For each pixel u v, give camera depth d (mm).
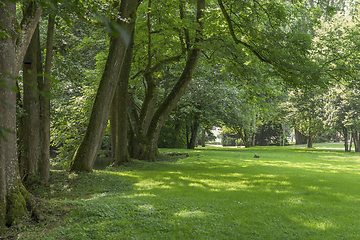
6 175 6906
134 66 20938
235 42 16641
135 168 16234
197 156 24203
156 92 21922
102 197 9531
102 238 5996
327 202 8750
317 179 12820
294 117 37281
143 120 20078
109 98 13547
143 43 19016
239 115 31375
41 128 11914
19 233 6355
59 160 20812
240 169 16109
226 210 7891
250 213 7609
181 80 19094
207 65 21516
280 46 15406
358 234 6180
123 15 13234
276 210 7871
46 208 7270
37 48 12234
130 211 7582
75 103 20156
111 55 13312
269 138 64500
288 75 15250
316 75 14766
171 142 38219
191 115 33688
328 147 49500
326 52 17203
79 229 6391
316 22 16484
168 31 16953
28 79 11477
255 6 15797
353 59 16469
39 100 11773
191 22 17688
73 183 11734
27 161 11453
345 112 31562
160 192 10055
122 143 17484
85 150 13336
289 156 26203
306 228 6582
